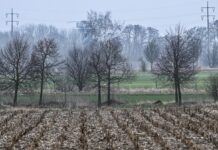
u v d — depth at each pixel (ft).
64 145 106.93
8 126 140.56
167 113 172.35
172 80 259.80
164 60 260.21
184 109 184.96
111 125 140.26
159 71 261.85
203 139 113.39
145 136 117.60
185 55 257.96
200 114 166.40
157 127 134.31
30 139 115.85
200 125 136.46
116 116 165.78
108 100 259.60
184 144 106.73
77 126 138.92
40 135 120.78
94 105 247.70
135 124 142.10
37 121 151.43
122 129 131.64
